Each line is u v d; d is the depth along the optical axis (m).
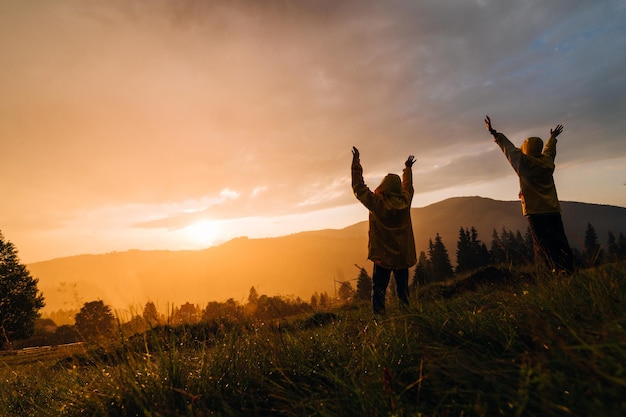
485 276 6.59
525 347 1.84
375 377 1.89
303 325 3.32
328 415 1.62
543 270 3.34
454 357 1.77
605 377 1.18
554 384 1.35
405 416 1.53
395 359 2.12
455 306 3.00
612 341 1.37
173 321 2.74
